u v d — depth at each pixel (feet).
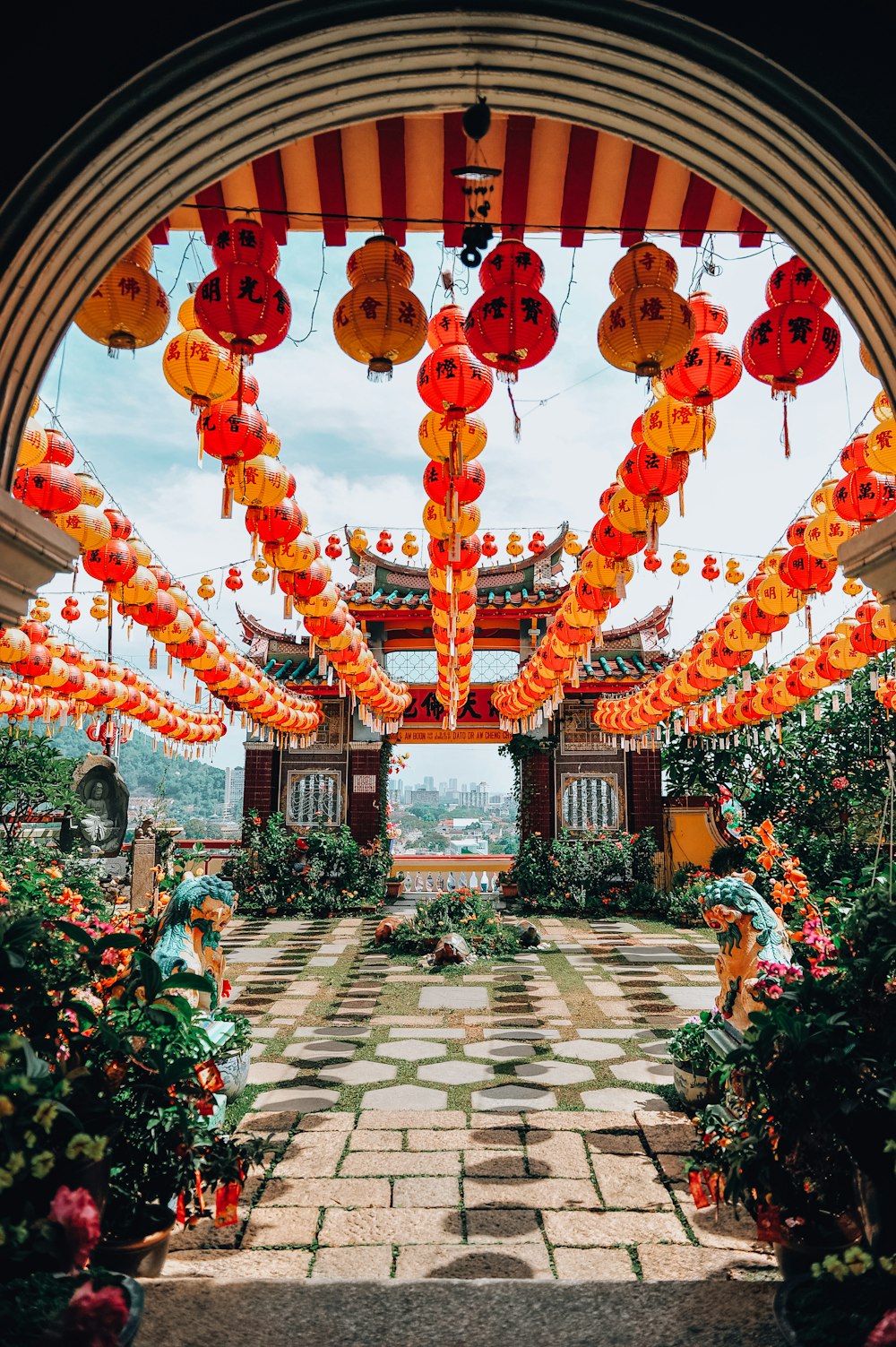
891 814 22.29
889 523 9.12
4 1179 6.75
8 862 29.04
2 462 9.61
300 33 8.89
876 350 9.69
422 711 57.93
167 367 13.04
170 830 42.42
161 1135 10.06
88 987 12.07
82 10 9.02
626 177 12.28
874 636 24.06
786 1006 9.49
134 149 9.12
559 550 56.39
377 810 56.75
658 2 8.86
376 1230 12.61
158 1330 8.54
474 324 11.57
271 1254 11.88
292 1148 15.87
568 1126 16.98
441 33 9.04
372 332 11.23
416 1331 8.54
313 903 49.96
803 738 46.32
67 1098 8.79
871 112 8.92
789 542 19.90
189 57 8.88
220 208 11.66
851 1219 9.41
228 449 14.20
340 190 12.69
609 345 11.43
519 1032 24.31
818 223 9.51
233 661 33.83
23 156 8.87
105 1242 9.57
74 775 49.93
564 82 9.45
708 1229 12.60
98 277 9.80
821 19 9.01
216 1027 16.40
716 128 9.42
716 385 12.67
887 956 9.18
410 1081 19.92
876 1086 8.43
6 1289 6.95
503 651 57.77
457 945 34.81
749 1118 9.87
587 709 56.08
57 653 30.04
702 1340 8.29
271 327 11.55
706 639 30.37
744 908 15.56
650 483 14.90
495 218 13.09
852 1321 7.25
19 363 9.54
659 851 53.83
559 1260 11.67
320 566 22.50
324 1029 24.63
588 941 40.93
